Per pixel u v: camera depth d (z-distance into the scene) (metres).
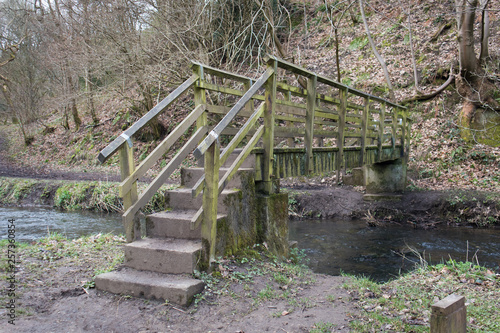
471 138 12.54
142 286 3.43
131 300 3.42
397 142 10.91
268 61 4.60
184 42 13.50
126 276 3.63
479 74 12.79
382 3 20.05
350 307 3.50
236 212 4.33
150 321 3.09
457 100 13.72
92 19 13.74
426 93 14.36
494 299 3.70
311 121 5.68
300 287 3.98
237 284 3.71
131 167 3.93
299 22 21.56
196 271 3.60
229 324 3.07
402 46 17.03
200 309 3.26
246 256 4.30
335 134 6.67
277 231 5.01
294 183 13.27
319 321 3.15
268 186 4.88
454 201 9.98
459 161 12.19
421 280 4.36
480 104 12.69
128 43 13.49
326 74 17.81
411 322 3.15
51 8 18.88
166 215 4.22
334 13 20.98
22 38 21.78
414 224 9.88
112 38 13.44
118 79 15.05
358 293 3.90
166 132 17.81
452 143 12.69
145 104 16.81
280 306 3.44
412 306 3.53
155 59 13.28
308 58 19.17
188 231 4.03
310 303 3.56
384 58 16.95
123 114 20.69
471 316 3.32
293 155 5.52
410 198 10.72
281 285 3.93
